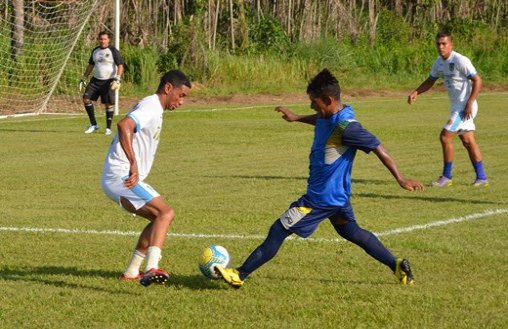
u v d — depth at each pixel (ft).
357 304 40.73
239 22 224.12
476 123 136.77
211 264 43.04
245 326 37.42
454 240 55.06
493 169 88.99
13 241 54.60
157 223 42.37
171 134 120.98
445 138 77.87
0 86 152.15
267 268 47.83
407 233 57.41
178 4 225.15
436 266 48.26
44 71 152.76
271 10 248.93
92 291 42.86
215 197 72.02
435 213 64.80
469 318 38.63
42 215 63.82
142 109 42.39
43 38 152.56
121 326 37.45
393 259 43.57
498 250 52.26
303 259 49.90
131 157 41.65
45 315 38.86
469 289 43.39
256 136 118.83
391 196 72.49
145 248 44.78
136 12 218.59
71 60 168.66
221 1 230.07
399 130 126.93
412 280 44.01
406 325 37.65
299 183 79.66
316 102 41.42
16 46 152.46
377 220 61.98
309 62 218.18
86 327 37.32
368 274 46.60
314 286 44.01
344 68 221.46
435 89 218.59
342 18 246.06
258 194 73.61
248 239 55.62
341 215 42.86
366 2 273.33
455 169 89.20
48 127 130.82
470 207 67.36
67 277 45.42
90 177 83.25
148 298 41.57
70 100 166.40
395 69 233.76
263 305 40.55
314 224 42.09
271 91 199.62
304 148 106.42
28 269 47.37
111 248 52.65
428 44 245.24
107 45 120.98
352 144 41.01
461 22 260.01
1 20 151.53
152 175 84.38
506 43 253.24
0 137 117.50
